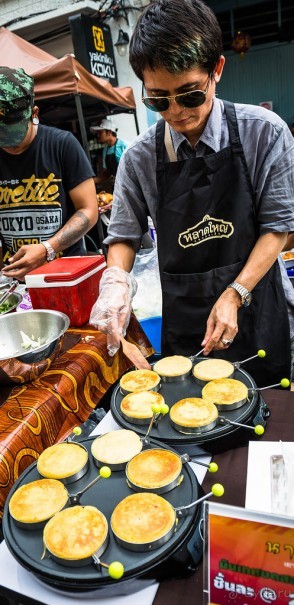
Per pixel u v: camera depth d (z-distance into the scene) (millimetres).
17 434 944
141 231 1546
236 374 1121
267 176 1270
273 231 1297
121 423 977
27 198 2105
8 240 2258
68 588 624
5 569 717
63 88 3969
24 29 6152
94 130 4996
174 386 1106
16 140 1870
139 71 1032
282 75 7008
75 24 5223
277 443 909
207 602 562
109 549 671
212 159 1247
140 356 1224
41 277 1439
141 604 633
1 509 866
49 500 766
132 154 1380
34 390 1100
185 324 1450
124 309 1282
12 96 1715
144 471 796
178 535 672
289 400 1087
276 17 6648
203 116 1124
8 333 1337
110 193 5230
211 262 1380
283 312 1469
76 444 912
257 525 500
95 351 1295
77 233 2004
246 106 1273
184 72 968
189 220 1331
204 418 904
